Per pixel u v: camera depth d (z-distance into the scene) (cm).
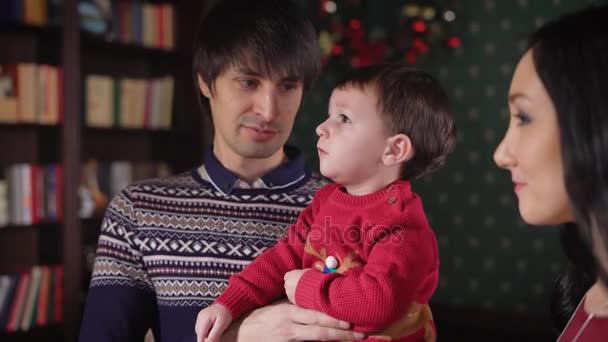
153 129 385
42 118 329
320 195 128
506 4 441
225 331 117
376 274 105
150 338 154
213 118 153
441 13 452
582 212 67
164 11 392
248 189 145
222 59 138
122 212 148
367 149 116
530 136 72
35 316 326
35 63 352
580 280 95
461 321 459
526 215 75
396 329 107
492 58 446
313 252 119
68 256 336
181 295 139
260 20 137
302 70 140
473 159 456
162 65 412
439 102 119
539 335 432
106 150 399
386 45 468
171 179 153
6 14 318
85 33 348
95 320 142
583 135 66
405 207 113
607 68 65
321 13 479
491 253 454
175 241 142
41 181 329
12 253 352
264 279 122
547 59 70
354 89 118
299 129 511
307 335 109
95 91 356
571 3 423
